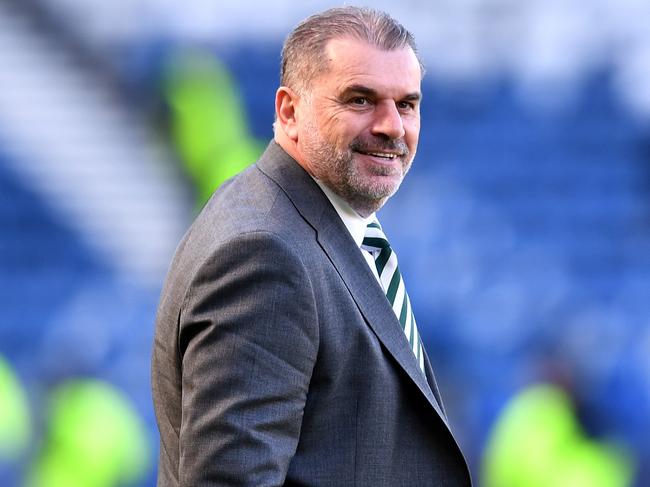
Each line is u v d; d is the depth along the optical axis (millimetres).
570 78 27500
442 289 25406
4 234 25844
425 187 26844
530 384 23984
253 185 6441
